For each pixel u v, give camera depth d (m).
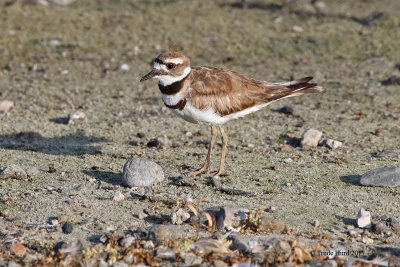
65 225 8.38
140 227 8.49
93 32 20.42
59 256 7.58
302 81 11.45
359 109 14.80
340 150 12.06
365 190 10.05
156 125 13.67
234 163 11.30
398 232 8.50
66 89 16.28
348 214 9.06
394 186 10.17
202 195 9.73
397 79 16.48
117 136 12.89
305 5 22.67
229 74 10.73
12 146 12.08
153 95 15.95
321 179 10.52
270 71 17.67
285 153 11.89
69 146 12.17
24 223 8.62
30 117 14.10
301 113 14.53
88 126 13.53
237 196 9.72
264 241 8.03
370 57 18.56
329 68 17.89
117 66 18.09
